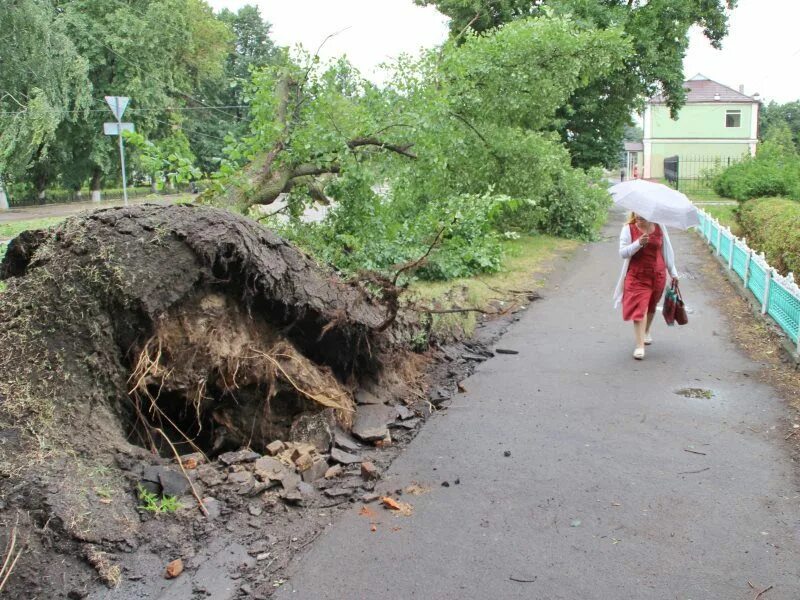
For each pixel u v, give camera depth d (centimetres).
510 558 375
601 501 439
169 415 521
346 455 511
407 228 919
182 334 495
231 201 772
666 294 793
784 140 5103
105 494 390
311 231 880
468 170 1225
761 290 977
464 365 759
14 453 385
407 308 682
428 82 1026
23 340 435
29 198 4216
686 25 2489
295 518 423
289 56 865
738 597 340
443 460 505
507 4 2234
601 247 1791
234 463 471
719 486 458
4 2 2725
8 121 2667
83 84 3000
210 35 4744
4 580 325
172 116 4094
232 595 344
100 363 452
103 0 3706
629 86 2505
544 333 898
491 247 1305
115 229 480
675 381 683
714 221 1655
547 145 1480
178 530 392
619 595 341
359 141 908
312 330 582
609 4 2536
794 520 413
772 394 638
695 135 5169
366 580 356
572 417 590
